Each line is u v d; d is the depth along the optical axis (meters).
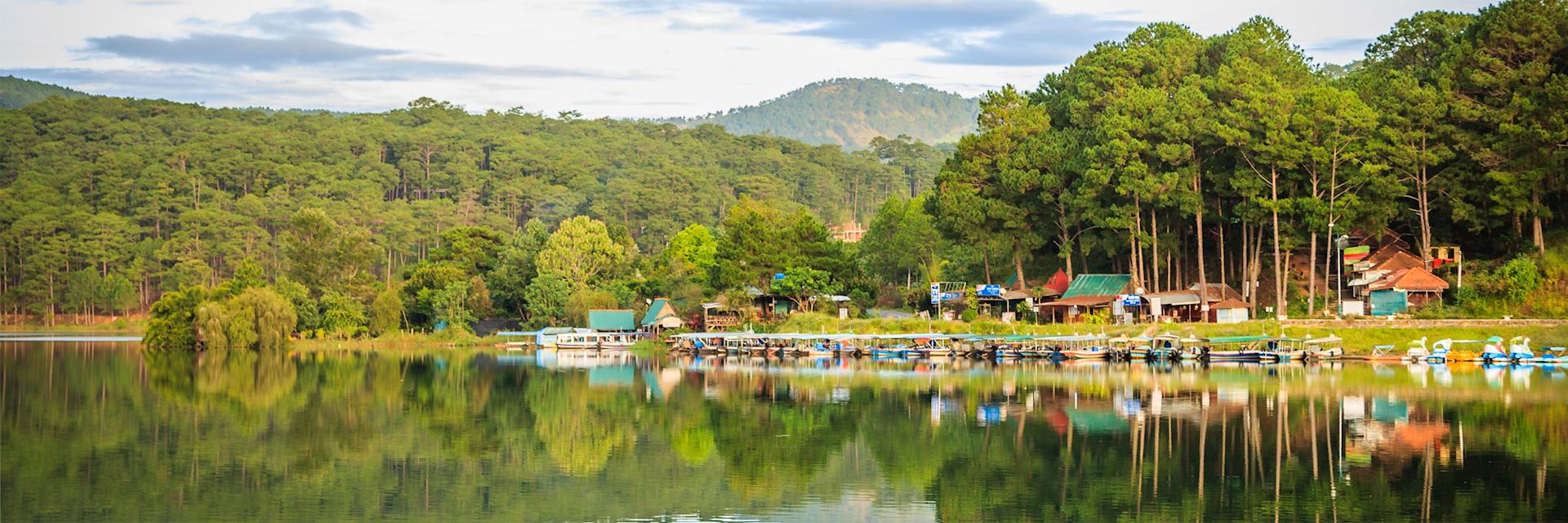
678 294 197.25
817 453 76.38
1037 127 158.50
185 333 179.00
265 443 80.88
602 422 89.94
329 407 99.31
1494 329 127.06
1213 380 107.75
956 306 166.88
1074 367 125.12
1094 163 142.50
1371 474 65.88
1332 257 151.00
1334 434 77.25
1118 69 155.62
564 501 64.56
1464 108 130.38
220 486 67.44
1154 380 108.62
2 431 84.69
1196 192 139.62
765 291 175.12
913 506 62.75
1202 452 72.56
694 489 67.00
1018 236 156.00
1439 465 67.62
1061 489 64.56
